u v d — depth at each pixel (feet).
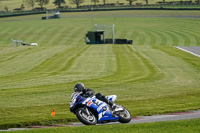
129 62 434.30
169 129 108.99
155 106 180.96
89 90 124.88
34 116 156.46
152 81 289.74
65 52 566.36
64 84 278.26
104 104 123.13
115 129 110.52
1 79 319.27
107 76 323.98
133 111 165.37
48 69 385.70
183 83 278.67
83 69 377.91
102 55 513.45
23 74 351.46
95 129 110.73
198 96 216.33
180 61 447.42
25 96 224.53
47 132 109.29
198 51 592.60
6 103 199.31
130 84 272.31
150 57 488.44
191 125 115.96
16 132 110.83
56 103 196.95
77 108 123.65
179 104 185.78
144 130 107.96
